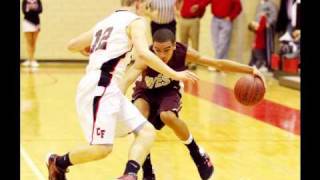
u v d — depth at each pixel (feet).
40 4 73.26
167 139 38.37
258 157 33.88
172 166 31.65
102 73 22.61
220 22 73.56
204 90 59.93
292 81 62.59
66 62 79.20
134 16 23.08
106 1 79.10
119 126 22.97
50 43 78.64
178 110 27.12
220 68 26.81
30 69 72.79
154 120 27.55
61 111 47.39
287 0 71.36
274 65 70.79
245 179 29.14
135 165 22.13
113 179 28.76
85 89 22.65
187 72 22.45
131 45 22.98
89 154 22.65
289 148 36.32
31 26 73.15
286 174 30.25
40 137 38.09
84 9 78.79
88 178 28.96
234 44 76.89
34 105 49.85
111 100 22.41
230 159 33.32
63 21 78.59
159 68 22.09
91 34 24.22
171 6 56.80
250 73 26.35
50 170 24.00
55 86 60.54
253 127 42.65
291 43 68.90
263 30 72.79
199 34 76.69
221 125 43.14
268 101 54.08
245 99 25.53
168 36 25.81
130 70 25.26
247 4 76.54
